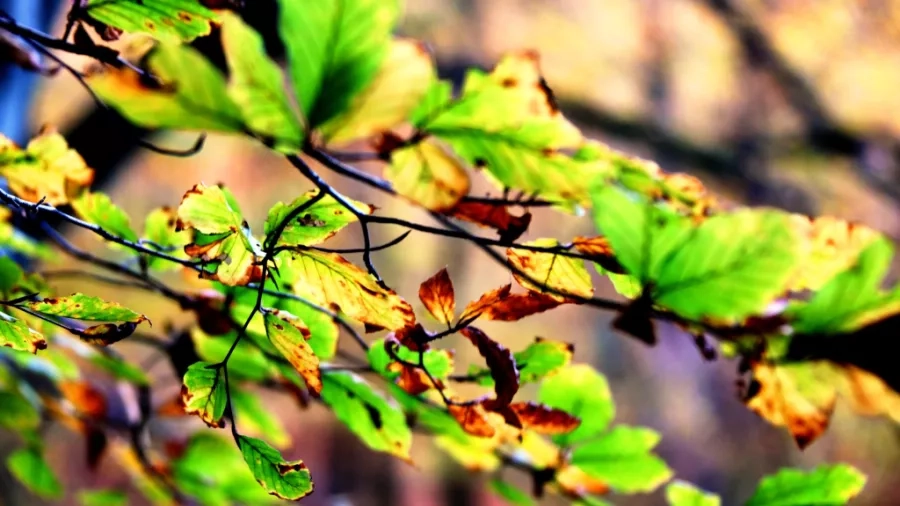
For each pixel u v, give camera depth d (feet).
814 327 5.10
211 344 6.00
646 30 27.17
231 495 7.74
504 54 5.08
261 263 5.13
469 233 5.21
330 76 5.02
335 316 5.54
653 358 49.57
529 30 27.71
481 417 5.47
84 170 5.51
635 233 4.94
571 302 5.20
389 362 5.55
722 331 5.12
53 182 5.51
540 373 5.46
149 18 5.10
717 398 47.60
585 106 26.53
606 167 5.11
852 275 5.09
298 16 4.99
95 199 5.56
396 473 44.19
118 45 5.28
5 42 5.72
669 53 27.37
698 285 4.94
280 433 6.55
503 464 5.98
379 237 40.22
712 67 26.53
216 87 5.05
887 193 24.35
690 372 48.52
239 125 5.06
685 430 47.73
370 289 5.13
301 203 5.09
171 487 7.64
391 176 5.19
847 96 24.90
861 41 23.80
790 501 5.49
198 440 7.38
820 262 5.10
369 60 5.01
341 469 43.98
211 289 5.64
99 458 7.25
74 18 5.12
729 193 26.43
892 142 24.80
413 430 6.07
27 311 5.20
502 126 5.11
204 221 5.07
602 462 5.78
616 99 28.71
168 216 5.66
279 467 5.25
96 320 5.24
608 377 50.55
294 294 5.47
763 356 5.12
